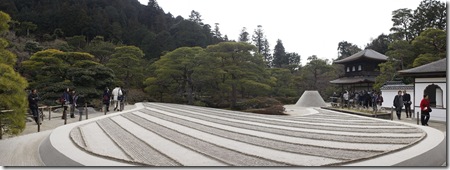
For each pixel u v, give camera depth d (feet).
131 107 91.91
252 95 124.36
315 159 25.08
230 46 103.19
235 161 24.50
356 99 97.40
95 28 216.13
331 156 26.17
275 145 31.35
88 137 35.96
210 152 27.89
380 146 30.60
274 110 78.54
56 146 28.53
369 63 134.82
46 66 89.66
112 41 200.13
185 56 117.29
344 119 59.62
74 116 64.39
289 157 25.86
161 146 30.73
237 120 57.26
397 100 63.36
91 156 24.93
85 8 235.81
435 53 105.70
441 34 100.73
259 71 105.70
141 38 225.56
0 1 198.59
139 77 133.28
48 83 87.76
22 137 38.52
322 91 153.38
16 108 30.12
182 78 119.24
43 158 27.78
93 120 52.80
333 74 158.40
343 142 33.17
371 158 23.67
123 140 34.12
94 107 83.05
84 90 84.38
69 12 214.48
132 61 125.59
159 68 119.03
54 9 223.71
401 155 24.47
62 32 197.26
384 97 92.48
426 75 62.85
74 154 25.40
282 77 151.33
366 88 136.26
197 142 33.04
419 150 26.32
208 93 122.72
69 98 64.80
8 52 41.52
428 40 104.32
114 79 98.94
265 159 25.11
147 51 203.21
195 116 64.54
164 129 43.29
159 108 86.74
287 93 142.72
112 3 269.44
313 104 107.55
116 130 41.91
